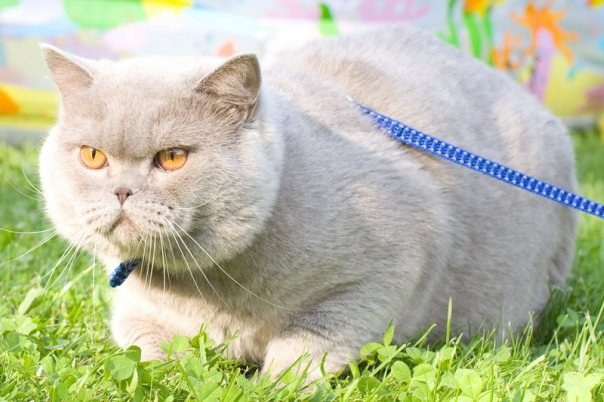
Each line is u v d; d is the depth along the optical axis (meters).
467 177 4.09
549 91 9.25
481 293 4.18
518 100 4.51
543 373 3.45
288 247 3.46
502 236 4.19
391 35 4.52
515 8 9.03
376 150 3.81
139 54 8.23
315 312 3.59
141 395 3.14
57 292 4.40
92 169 3.34
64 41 8.22
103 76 3.39
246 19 8.41
